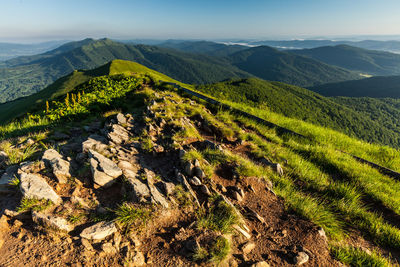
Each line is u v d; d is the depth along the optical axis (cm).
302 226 413
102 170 410
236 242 349
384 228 455
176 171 477
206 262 300
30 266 260
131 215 342
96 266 273
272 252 348
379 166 767
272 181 576
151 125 691
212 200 419
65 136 729
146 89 1439
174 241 324
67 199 359
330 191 588
